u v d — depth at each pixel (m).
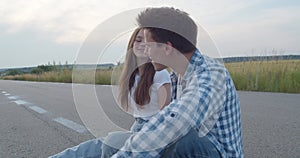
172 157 1.28
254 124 3.99
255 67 9.45
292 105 5.59
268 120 4.23
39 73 28.34
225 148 1.34
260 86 9.08
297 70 8.96
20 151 3.07
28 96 9.70
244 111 5.05
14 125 4.50
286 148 2.88
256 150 2.85
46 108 6.37
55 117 5.09
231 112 1.31
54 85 16.42
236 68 9.52
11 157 2.88
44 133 3.85
